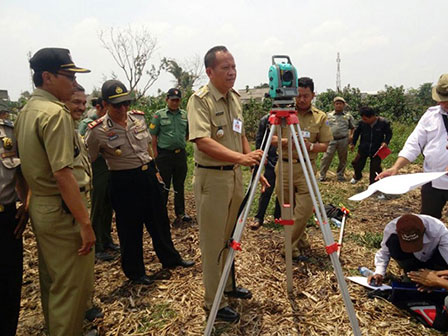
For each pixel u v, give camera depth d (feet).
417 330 8.00
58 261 7.11
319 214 7.01
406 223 8.13
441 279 7.97
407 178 7.49
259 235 13.83
